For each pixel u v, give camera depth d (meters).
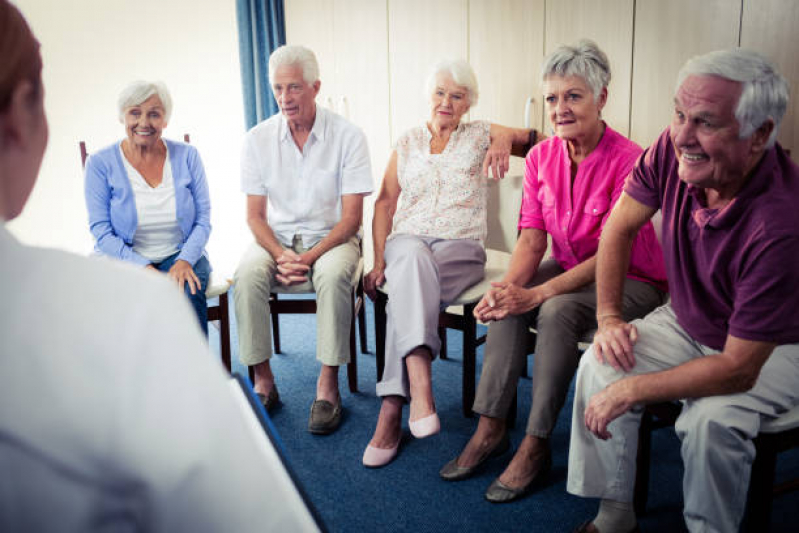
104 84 3.62
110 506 0.35
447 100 2.25
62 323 0.34
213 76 3.91
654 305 1.79
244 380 0.82
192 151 2.43
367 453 1.95
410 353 1.92
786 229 1.15
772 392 1.29
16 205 0.40
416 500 1.77
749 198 1.20
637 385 1.33
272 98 3.77
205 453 0.35
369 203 3.75
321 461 1.99
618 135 1.85
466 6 3.10
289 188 2.43
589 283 1.80
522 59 2.97
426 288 1.96
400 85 3.43
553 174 1.91
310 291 2.27
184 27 3.79
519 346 1.83
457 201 2.25
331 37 3.70
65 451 0.33
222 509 0.36
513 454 1.99
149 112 2.22
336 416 2.19
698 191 1.30
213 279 2.35
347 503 1.77
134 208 2.29
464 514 1.70
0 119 0.37
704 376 1.26
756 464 1.28
